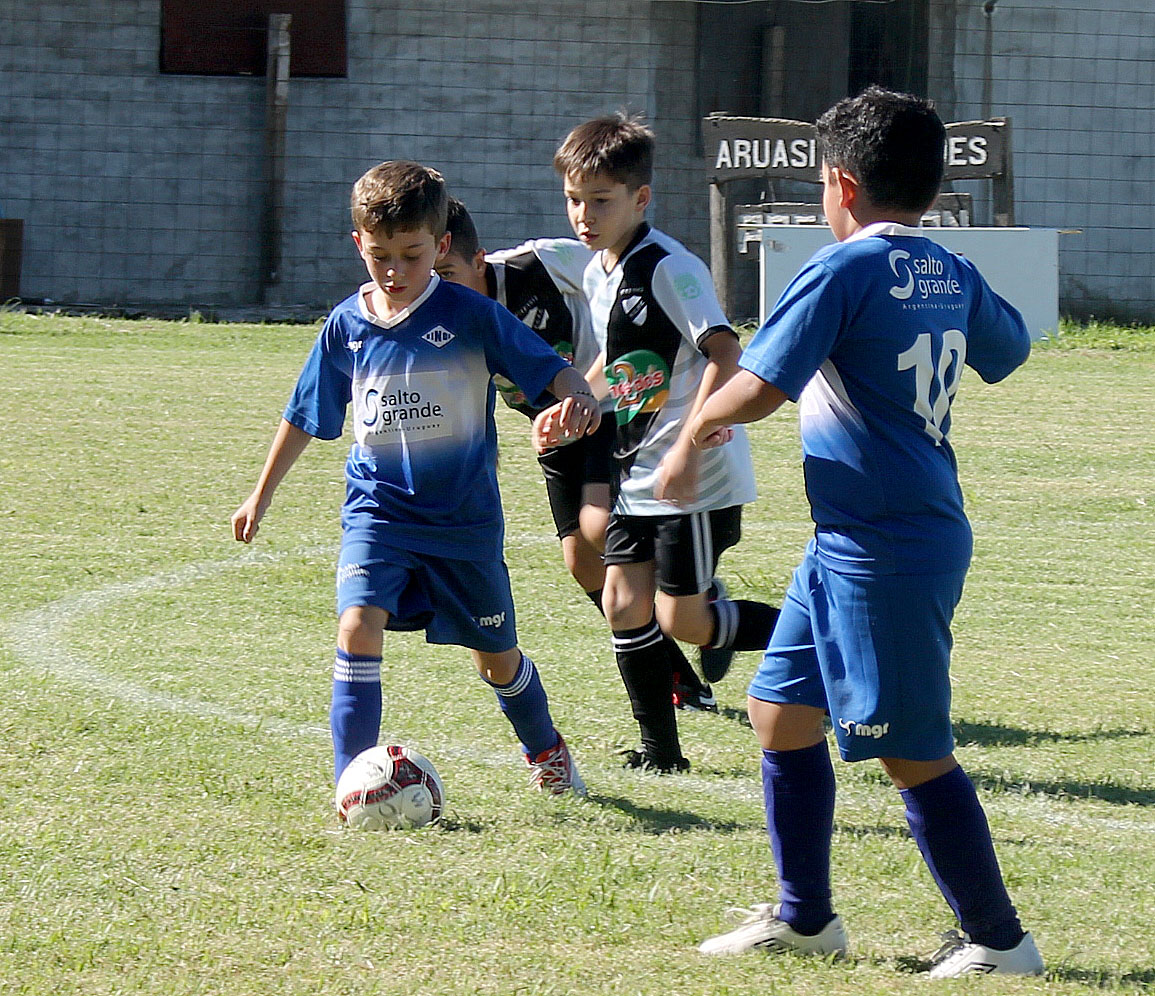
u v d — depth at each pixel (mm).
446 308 13133
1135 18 75438
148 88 71938
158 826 12445
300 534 26938
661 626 15625
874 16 75438
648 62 74562
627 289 15109
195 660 18828
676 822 13297
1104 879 11984
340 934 10227
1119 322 74812
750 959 10109
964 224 61031
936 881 10383
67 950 9812
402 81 73500
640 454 15125
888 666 10055
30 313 64938
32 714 15938
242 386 43875
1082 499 31734
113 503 28953
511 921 10555
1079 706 17859
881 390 10086
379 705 13109
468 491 13242
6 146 71375
